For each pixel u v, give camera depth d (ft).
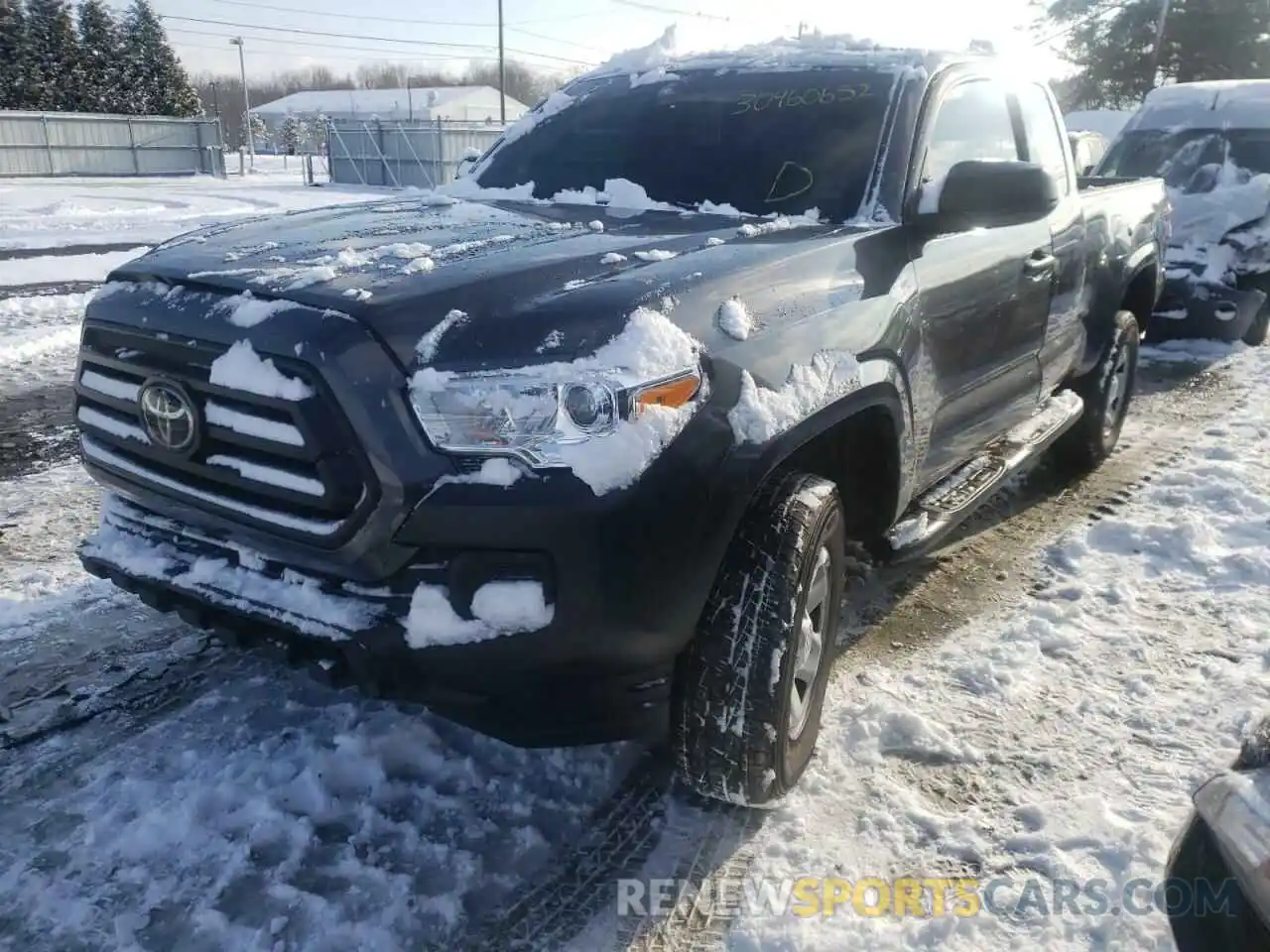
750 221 10.56
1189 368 26.61
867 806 8.88
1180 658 11.50
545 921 7.58
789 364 8.25
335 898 7.68
